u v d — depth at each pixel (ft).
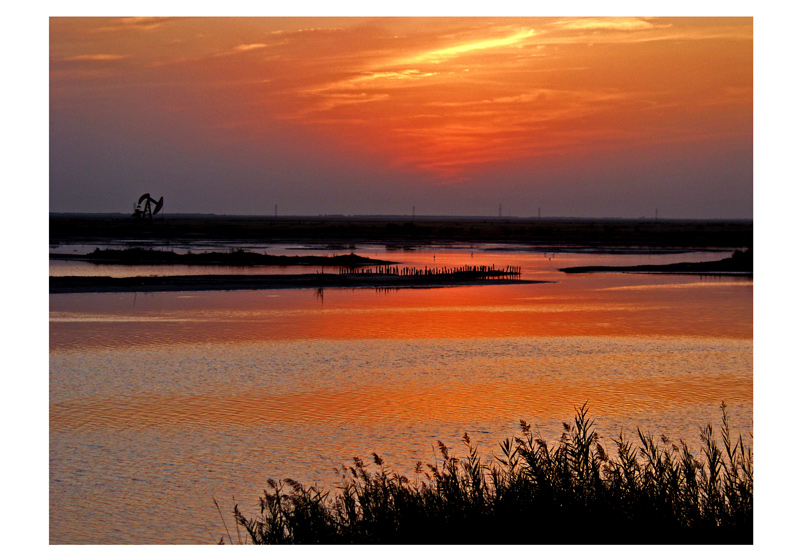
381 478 46.62
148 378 106.42
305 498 43.45
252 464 70.28
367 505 43.06
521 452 44.98
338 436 79.25
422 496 44.06
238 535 54.60
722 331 153.69
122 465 69.97
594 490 40.91
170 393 97.96
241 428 82.02
